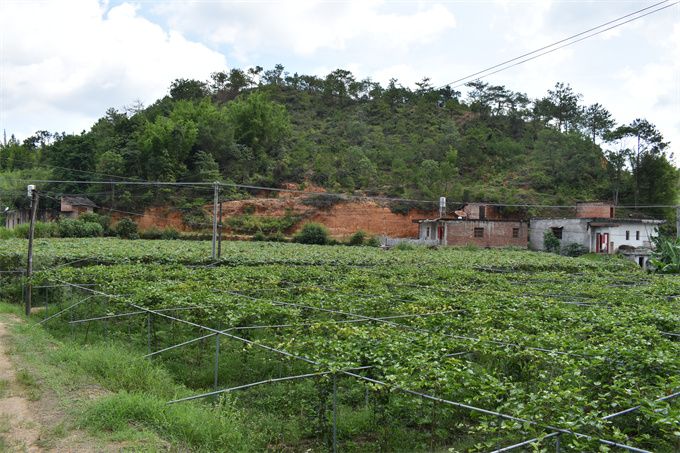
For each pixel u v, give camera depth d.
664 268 33.53
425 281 22.05
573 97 117.69
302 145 89.06
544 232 59.25
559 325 12.45
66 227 52.78
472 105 123.31
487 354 9.95
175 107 94.44
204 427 7.82
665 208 74.19
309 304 15.00
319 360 8.48
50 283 21.12
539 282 24.12
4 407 8.68
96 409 8.27
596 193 83.19
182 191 70.81
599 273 30.36
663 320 13.11
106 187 70.25
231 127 84.50
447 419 8.99
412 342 9.71
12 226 68.31
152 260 29.78
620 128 80.56
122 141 74.88
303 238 59.66
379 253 40.19
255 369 12.13
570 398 6.93
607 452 5.53
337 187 78.06
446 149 95.88
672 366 8.16
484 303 14.88
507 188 84.81
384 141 99.38
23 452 6.93
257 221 66.06
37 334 14.70
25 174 75.31
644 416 7.25
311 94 130.50
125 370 10.57
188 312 13.82
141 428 7.87
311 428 8.63
